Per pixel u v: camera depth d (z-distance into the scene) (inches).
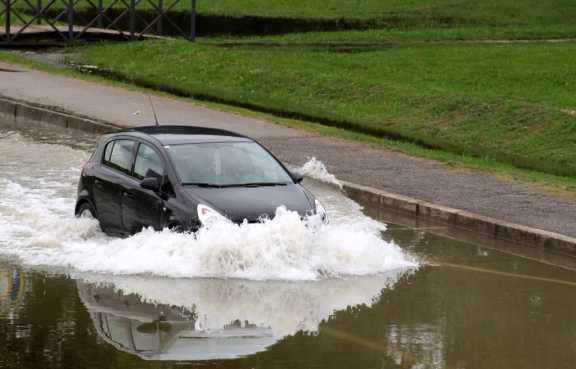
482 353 492.4
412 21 2888.8
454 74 1779.0
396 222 808.3
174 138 702.5
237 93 1584.6
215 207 636.7
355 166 997.2
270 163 703.1
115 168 714.2
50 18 2645.2
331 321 540.1
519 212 810.8
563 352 497.7
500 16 3002.0
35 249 676.1
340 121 1374.3
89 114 1266.0
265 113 1421.0
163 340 501.0
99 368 458.0
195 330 518.6
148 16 2746.1
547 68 1877.5
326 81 1621.6
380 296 591.8
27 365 460.4
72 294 578.9
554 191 904.9
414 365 472.1
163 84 1638.8
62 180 901.8
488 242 749.9
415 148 1156.5
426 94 1480.1
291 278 621.6
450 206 826.2
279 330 521.3
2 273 620.7
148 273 626.5
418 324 538.6
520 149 1224.8
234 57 1881.2
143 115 1274.6
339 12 2950.3
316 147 1099.3
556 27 2861.7
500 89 1600.6
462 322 543.8
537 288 620.7
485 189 903.1
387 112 1433.3
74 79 1601.9
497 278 643.5
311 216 650.2
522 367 474.3
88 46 2059.5
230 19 2736.2
